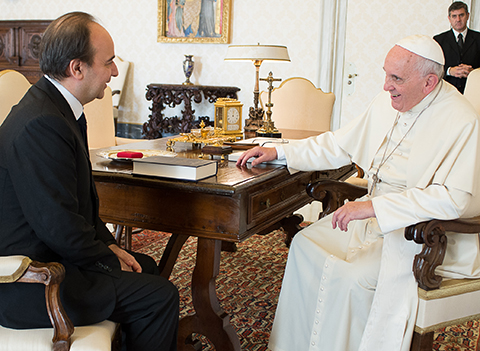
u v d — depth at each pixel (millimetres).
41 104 1615
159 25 7871
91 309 1612
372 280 2035
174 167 1989
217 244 2100
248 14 7418
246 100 7652
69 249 1578
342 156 2627
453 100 2172
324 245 2355
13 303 1554
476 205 2037
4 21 8586
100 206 2219
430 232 1872
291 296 2324
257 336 2633
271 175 2236
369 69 6891
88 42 1681
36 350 1493
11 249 1594
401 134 2363
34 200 1531
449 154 2055
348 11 6848
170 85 7402
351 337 2070
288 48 7258
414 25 6574
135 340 1757
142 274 1778
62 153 1574
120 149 2781
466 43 5777
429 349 1967
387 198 2002
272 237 4410
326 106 4746
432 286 1912
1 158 1592
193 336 2604
